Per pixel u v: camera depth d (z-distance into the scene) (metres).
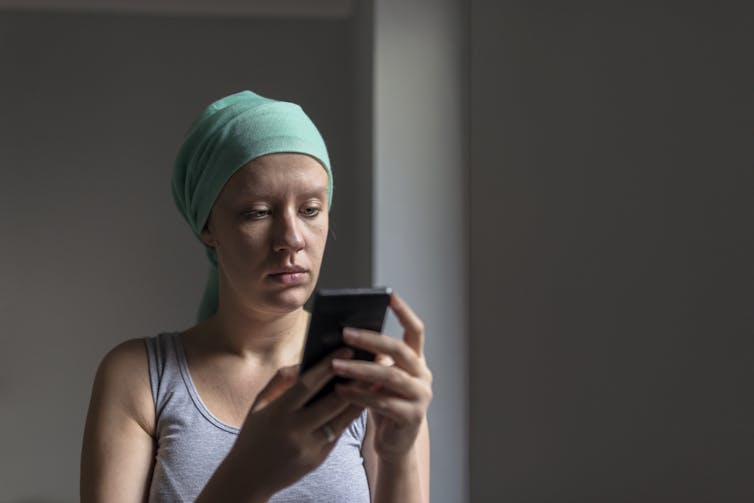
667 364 1.44
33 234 4.07
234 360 1.06
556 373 1.92
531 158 2.10
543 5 2.02
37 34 4.09
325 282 4.06
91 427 1.03
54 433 4.02
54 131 4.09
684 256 1.40
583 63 1.79
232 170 0.99
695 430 1.36
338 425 0.84
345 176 4.13
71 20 4.11
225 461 0.84
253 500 0.83
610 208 1.67
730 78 1.28
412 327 0.83
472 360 2.63
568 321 1.86
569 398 1.85
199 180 1.05
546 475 1.98
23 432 4.01
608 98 1.68
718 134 1.31
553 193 1.95
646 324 1.52
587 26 1.77
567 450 1.87
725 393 1.28
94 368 4.06
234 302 1.05
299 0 4.10
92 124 4.11
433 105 2.72
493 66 2.41
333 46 4.20
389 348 0.80
